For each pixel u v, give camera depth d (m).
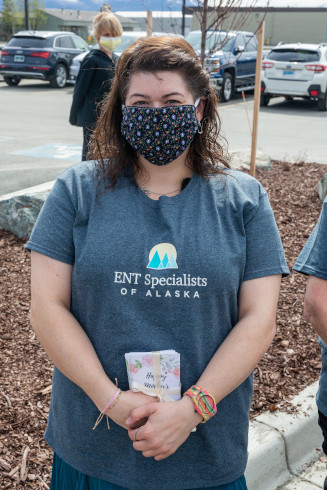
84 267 1.49
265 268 1.57
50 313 1.50
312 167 7.69
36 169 8.18
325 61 14.16
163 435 1.42
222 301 1.52
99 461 1.58
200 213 1.54
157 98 1.52
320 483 2.67
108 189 1.56
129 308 1.49
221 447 1.58
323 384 1.98
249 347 1.51
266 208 1.61
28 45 17.64
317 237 1.82
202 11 5.41
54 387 1.66
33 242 1.54
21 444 2.58
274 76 14.43
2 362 3.21
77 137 10.75
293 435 2.76
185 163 1.64
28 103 14.88
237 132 11.29
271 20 40.06
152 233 1.52
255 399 2.95
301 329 3.60
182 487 1.55
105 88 5.79
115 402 1.45
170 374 1.47
